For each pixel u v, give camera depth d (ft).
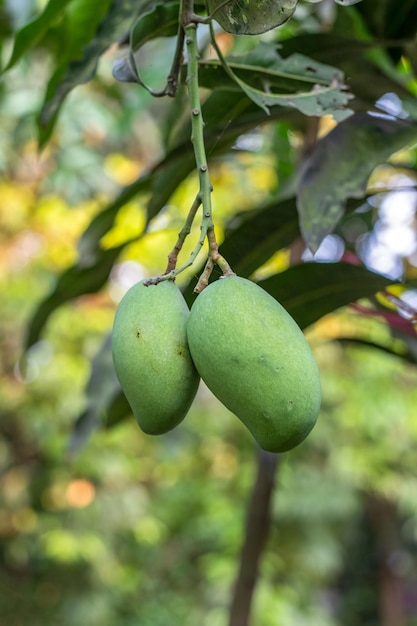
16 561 13.20
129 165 11.76
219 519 13.57
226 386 2.33
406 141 3.25
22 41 3.66
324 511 13.97
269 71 3.21
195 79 2.54
